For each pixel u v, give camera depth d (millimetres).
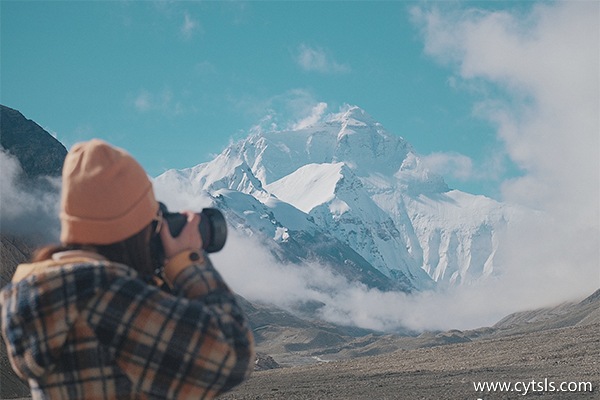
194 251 3789
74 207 3613
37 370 3473
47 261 3629
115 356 3439
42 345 3422
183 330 3434
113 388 3467
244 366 3566
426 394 33250
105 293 3451
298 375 52656
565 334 63000
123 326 3426
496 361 53281
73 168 3645
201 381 3445
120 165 3656
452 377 40844
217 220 3936
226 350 3477
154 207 3770
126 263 3730
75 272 3469
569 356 51531
